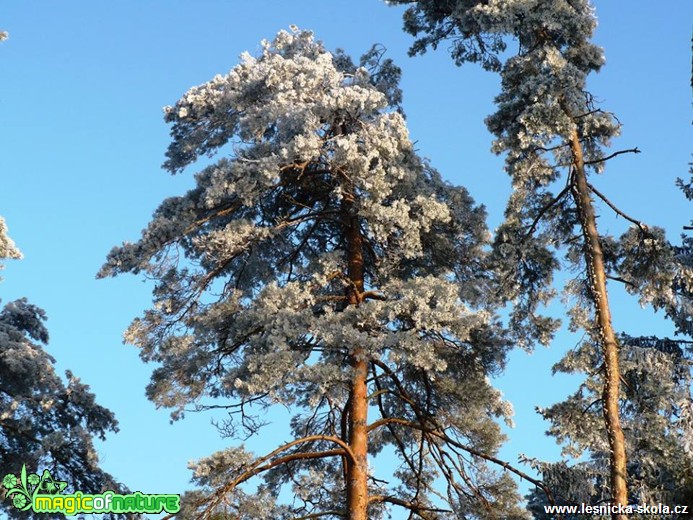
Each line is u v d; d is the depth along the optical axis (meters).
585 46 22.62
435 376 23.89
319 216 24.80
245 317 22.56
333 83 24.72
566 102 22.06
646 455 20.16
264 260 25.20
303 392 23.62
